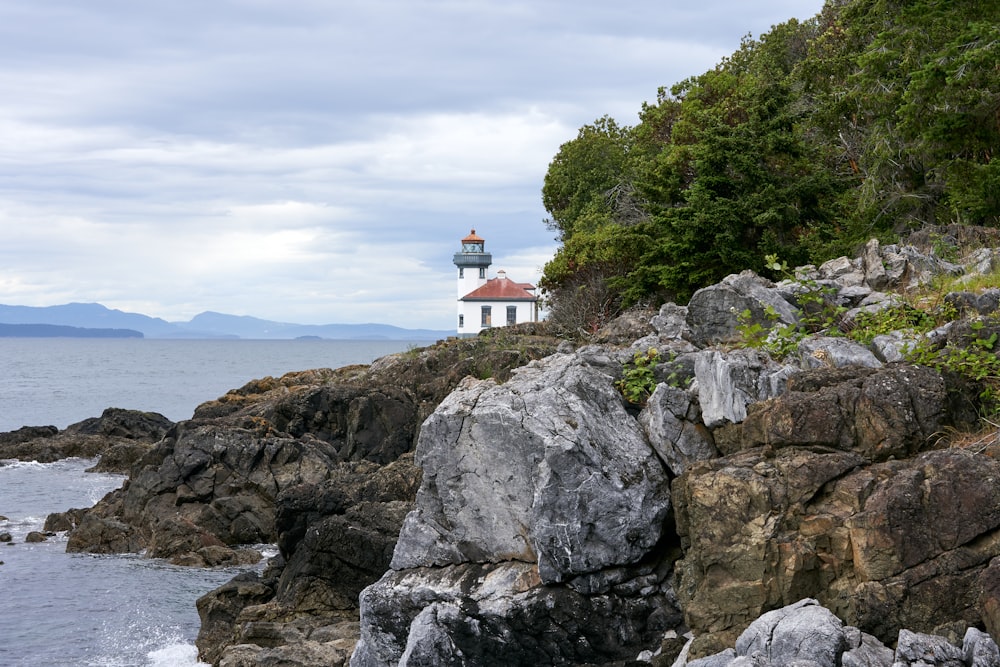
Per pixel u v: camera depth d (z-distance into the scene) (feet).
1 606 81.46
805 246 101.14
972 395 36.04
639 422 42.34
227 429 111.04
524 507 40.42
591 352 51.52
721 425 39.75
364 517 65.87
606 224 164.35
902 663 28.40
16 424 260.01
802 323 55.62
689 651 34.53
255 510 106.01
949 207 92.68
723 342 59.16
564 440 39.19
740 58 180.24
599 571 39.19
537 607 38.88
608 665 38.68
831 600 32.14
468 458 41.60
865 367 37.78
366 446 122.21
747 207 102.58
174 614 79.30
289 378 174.40
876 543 30.99
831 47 132.26
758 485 33.81
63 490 143.13
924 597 30.25
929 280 63.41
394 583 42.06
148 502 108.78
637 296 112.47
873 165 107.14
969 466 30.91
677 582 36.96
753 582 33.24
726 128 107.34
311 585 64.03
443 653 39.81
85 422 187.52
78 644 72.13
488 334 142.00
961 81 88.07
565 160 208.74
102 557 98.43
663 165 122.31
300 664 54.90
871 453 33.78
